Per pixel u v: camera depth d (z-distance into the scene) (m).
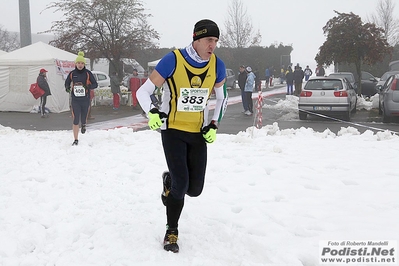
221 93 3.86
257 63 46.62
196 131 3.71
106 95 21.92
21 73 18.77
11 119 16.33
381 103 16.27
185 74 3.52
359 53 22.61
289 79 26.84
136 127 13.91
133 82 19.42
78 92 8.84
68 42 23.22
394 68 26.34
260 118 11.40
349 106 15.05
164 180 3.97
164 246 3.70
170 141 3.67
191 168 3.76
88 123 15.00
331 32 22.66
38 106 18.78
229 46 45.03
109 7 22.42
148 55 25.08
